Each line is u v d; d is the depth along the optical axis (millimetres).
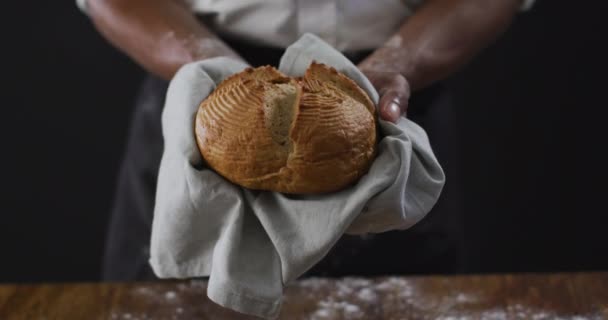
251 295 1442
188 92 1500
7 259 3912
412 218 1473
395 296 1843
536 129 3775
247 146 1401
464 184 3857
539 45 3670
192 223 1469
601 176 3789
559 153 3789
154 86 2270
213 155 1425
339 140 1393
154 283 1879
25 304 1823
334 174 1396
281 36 2039
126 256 2375
